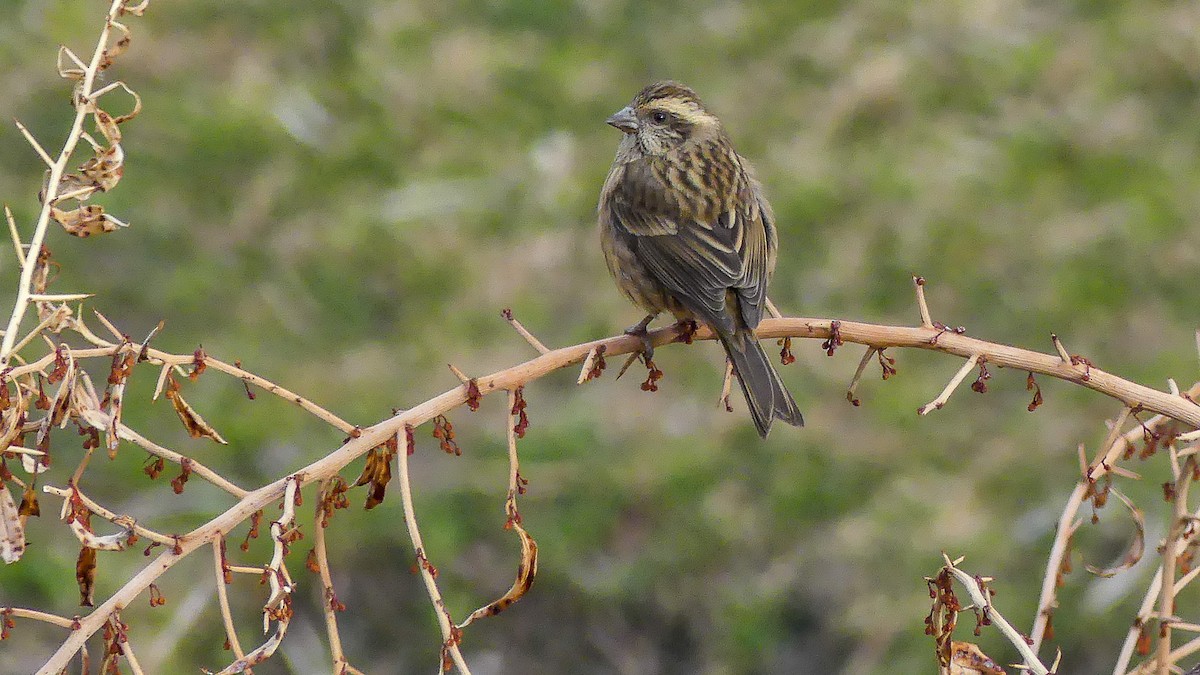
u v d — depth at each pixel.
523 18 16.45
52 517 11.07
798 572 11.23
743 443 11.98
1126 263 13.27
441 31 16.19
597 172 14.44
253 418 11.95
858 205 13.95
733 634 11.00
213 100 15.01
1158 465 11.22
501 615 11.13
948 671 5.07
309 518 11.15
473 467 11.83
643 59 15.95
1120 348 12.57
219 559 4.61
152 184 14.03
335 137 14.84
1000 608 10.64
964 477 11.59
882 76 15.23
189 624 10.57
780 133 14.91
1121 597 10.52
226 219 13.88
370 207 14.09
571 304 13.17
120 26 5.11
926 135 14.71
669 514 11.59
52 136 14.38
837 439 11.95
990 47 15.66
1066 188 14.10
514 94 15.40
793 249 13.64
